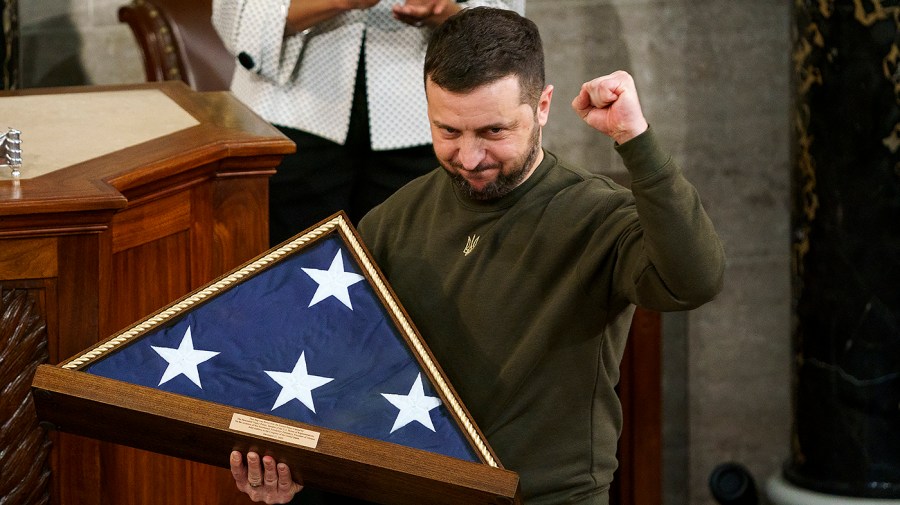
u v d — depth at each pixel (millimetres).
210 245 7551
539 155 6684
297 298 6352
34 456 6527
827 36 11930
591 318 6398
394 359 6160
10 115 8195
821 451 12562
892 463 12367
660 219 5551
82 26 14008
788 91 14383
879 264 12141
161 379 6043
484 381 6516
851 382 12320
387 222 7152
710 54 14258
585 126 14250
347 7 9586
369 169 10391
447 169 6367
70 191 6320
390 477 5727
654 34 14172
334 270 6445
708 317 14688
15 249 6316
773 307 14742
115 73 14148
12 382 6371
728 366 14773
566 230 6453
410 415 5953
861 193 12062
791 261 12820
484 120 6047
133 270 7062
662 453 14750
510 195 6582
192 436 5965
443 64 6020
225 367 6109
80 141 7477
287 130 10164
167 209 7238
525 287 6500
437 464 5664
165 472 7293
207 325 6246
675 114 14344
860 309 12219
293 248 6500
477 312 6590
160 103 8633
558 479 6418
